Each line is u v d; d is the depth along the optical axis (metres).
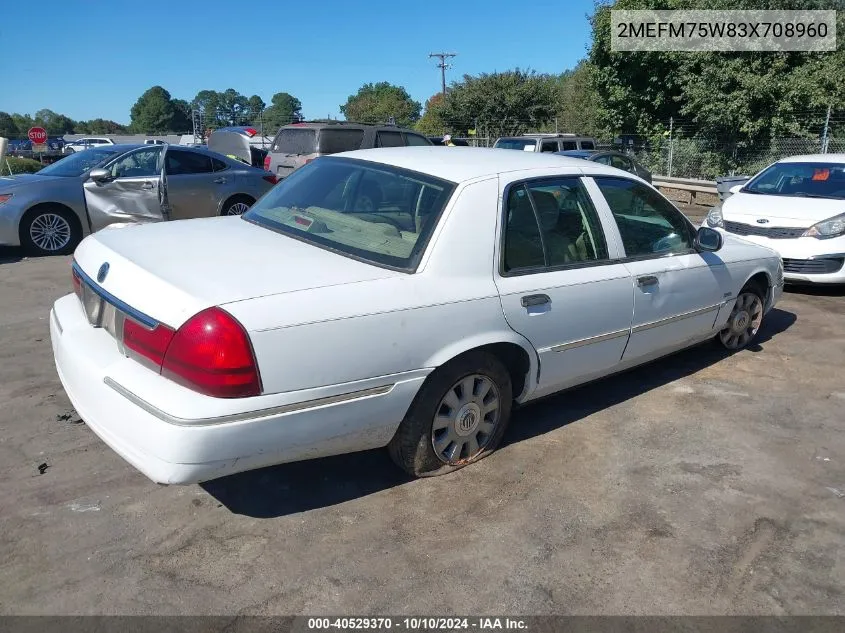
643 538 3.07
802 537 3.13
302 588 2.68
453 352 3.18
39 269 8.16
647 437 4.05
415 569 2.81
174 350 2.59
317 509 3.20
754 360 5.44
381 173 3.66
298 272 2.94
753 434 4.14
